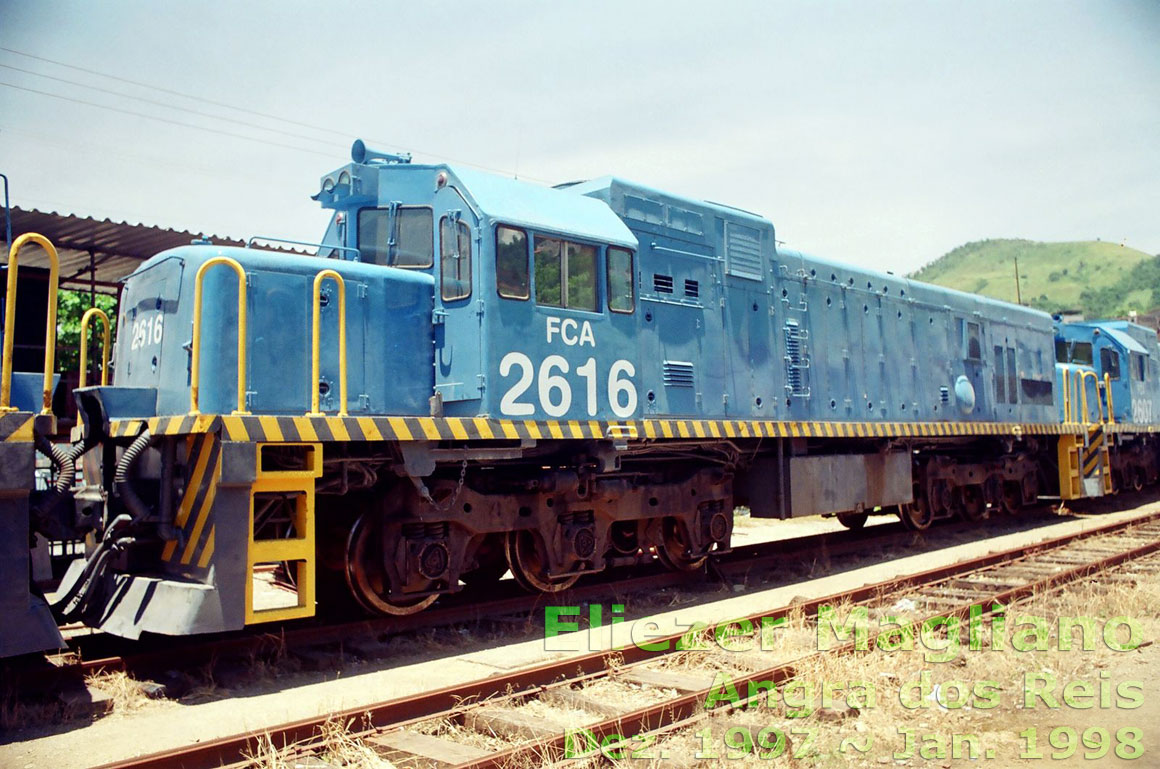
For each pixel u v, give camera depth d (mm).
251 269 6562
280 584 8094
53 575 7426
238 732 4852
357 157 7852
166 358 6754
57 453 5766
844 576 10219
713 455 10055
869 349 12312
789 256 11164
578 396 7805
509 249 7344
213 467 5855
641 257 8945
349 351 6988
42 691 5496
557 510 8148
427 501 7191
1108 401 17609
